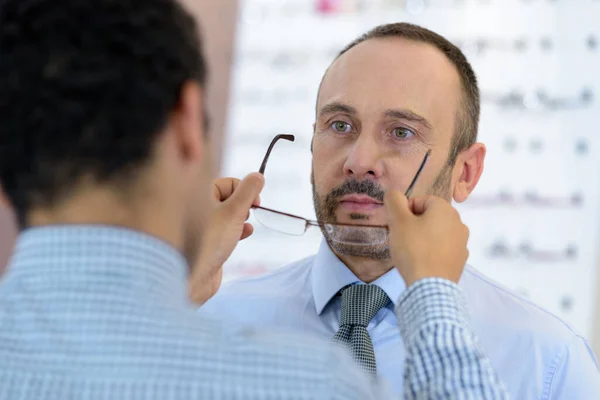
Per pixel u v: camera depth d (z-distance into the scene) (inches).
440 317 26.8
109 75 22.9
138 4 24.0
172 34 24.2
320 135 51.1
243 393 23.0
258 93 100.3
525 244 85.7
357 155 48.5
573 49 87.4
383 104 49.2
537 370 50.3
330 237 49.1
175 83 24.0
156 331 23.2
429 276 29.1
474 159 54.3
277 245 93.5
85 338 23.1
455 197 53.9
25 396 22.8
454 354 25.8
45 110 22.9
